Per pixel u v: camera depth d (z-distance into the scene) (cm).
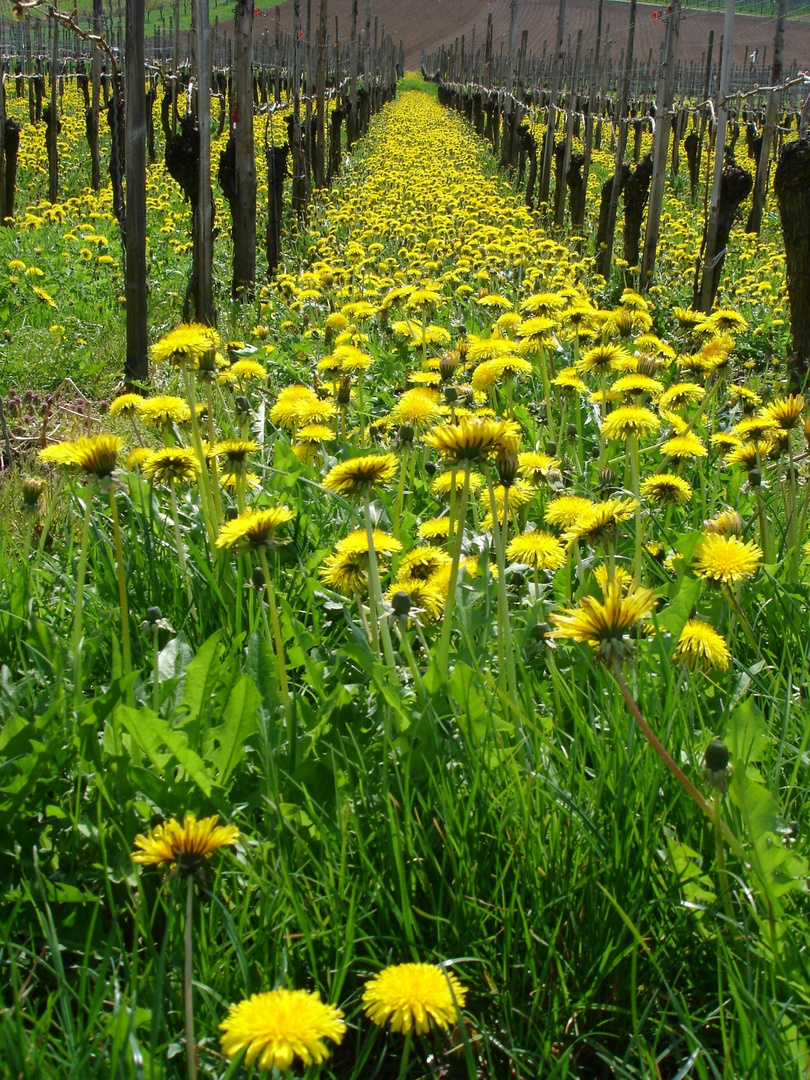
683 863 190
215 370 347
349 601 308
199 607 312
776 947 171
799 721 254
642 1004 186
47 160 2136
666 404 443
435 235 1319
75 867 211
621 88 1427
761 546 346
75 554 352
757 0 5131
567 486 448
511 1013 181
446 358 459
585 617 173
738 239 1565
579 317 589
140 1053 150
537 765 220
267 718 231
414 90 7175
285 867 189
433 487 315
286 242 1507
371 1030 180
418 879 199
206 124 830
